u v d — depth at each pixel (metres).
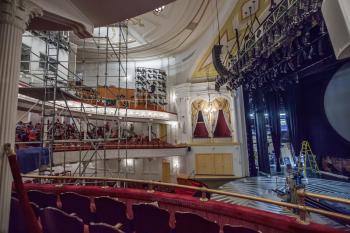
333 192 11.12
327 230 2.32
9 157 2.34
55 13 3.44
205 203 3.37
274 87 14.30
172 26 16.08
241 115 18.31
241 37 11.48
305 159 14.56
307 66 11.80
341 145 12.73
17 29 2.95
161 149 16.20
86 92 14.13
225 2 10.14
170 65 21.84
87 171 17.23
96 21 4.25
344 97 12.27
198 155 18.27
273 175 16.41
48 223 2.66
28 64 11.19
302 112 15.43
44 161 7.00
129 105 17.67
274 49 8.00
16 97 2.91
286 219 2.64
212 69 17.80
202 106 18.95
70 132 11.62
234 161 17.61
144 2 3.83
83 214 3.40
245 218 2.97
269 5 8.14
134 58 22.19
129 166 19.12
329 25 2.32
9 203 2.75
